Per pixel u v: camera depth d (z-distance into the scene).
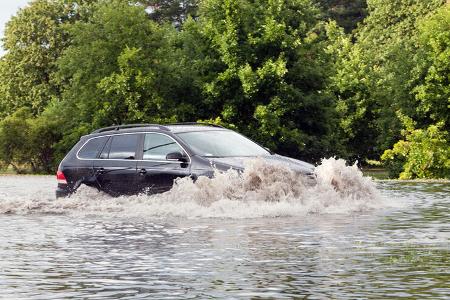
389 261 11.48
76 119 75.56
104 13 74.88
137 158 22.67
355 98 92.50
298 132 70.88
